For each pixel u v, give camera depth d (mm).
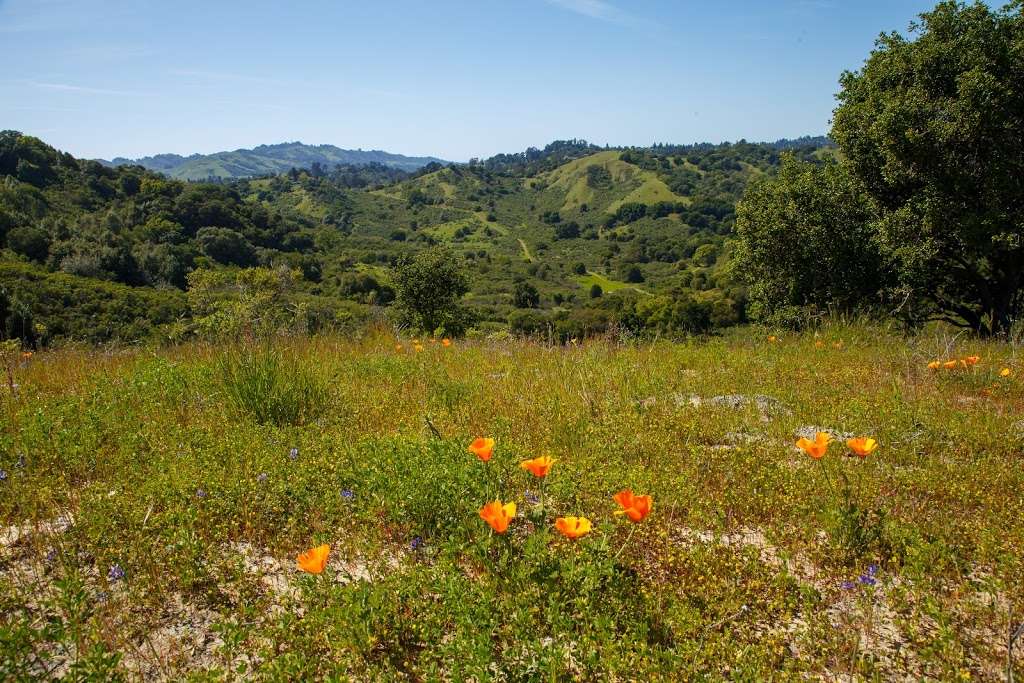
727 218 185875
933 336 8914
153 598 2797
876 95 18484
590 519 3479
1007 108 15562
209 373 6277
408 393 6051
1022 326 9203
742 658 2354
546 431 4820
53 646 2508
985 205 15992
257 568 3082
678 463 4266
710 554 3094
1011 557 2934
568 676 2309
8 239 64875
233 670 2346
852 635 2564
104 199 110312
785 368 7359
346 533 3348
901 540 3152
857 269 20375
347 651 2432
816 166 22609
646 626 2475
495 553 3064
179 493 3582
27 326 9578
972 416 5152
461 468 3730
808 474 4027
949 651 2381
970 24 16672
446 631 2578
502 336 10234
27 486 3711
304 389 5480
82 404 5391
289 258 107375
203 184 134875
